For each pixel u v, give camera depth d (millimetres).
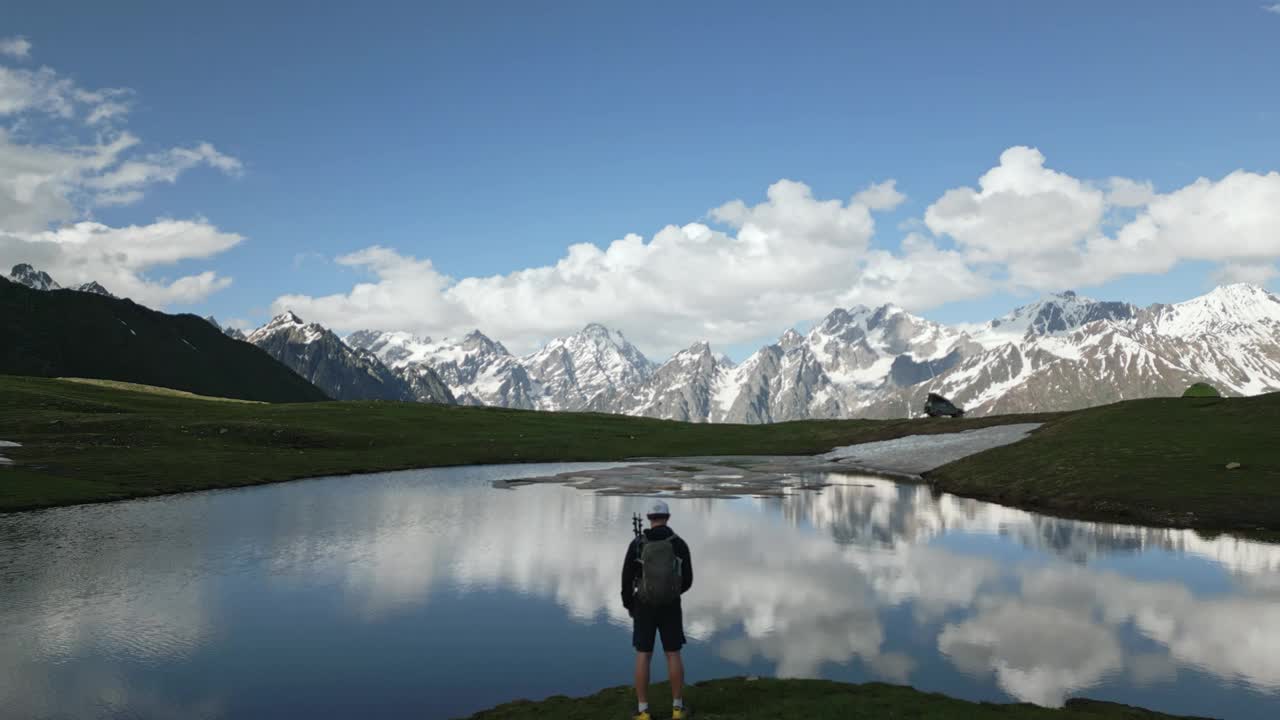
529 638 23469
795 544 37938
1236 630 23281
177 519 45781
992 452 72312
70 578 30656
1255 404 69188
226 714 17734
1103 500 48156
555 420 136750
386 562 34031
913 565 32969
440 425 117250
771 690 17531
